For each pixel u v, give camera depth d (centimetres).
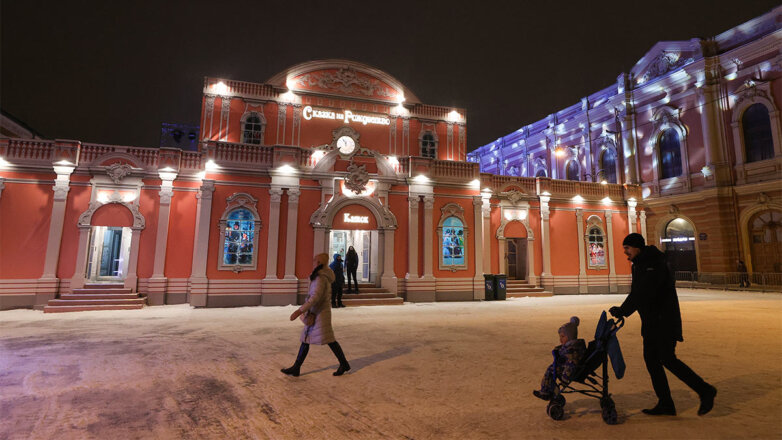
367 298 1509
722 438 338
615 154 2692
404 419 394
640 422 377
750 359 623
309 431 368
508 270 2045
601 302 1591
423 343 774
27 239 1350
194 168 1556
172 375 556
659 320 397
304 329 559
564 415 399
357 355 675
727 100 2159
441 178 1708
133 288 1423
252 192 1495
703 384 382
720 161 2152
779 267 1933
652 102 2514
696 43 2264
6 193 1352
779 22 1967
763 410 405
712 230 2144
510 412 410
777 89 1952
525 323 1032
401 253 1625
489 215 1825
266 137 1727
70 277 1373
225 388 498
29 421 391
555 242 1955
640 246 409
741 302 1474
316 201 1551
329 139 1784
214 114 1695
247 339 818
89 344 763
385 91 1894
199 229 1417
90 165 1434
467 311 1296
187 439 352
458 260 1695
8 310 1286
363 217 1587
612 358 369
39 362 624
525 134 3531
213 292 1399
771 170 1962
